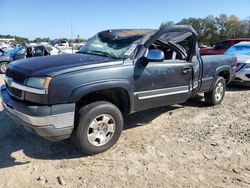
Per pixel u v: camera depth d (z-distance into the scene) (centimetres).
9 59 1457
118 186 341
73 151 427
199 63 571
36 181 350
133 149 437
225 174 373
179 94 520
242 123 562
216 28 7800
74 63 402
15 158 405
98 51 498
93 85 388
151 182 351
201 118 589
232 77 721
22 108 372
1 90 457
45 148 437
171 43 529
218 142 468
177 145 455
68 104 374
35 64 406
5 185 341
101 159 405
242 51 1053
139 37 474
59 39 3550
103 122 411
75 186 340
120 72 420
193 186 345
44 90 359
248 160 411
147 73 455
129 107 448
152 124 548
